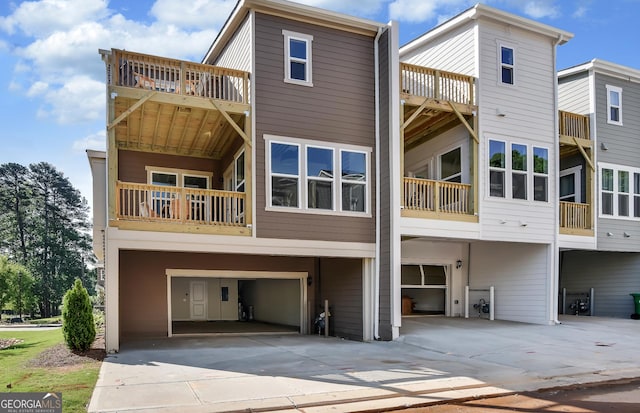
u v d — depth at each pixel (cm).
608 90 1661
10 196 5572
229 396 605
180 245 1059
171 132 1320
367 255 1243
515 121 1405
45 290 5200
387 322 1204
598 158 1609
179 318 1953
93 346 1087
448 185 1315
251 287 2094
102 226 1320
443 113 1368
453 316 1638
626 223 1645
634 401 627
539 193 1429
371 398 610
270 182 1151
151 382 687
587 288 1844
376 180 1273
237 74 1154
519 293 1495
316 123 1213
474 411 579
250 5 1164
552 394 664
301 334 1455
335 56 1252
